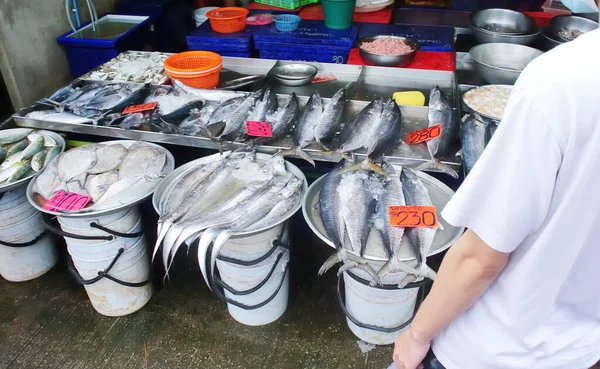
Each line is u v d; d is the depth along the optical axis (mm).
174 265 2771
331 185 1985
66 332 2396
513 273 960
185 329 2408
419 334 1132
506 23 3486
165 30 4027
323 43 3262
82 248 2199
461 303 998
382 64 3006
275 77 2918
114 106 2570
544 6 3965
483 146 2107
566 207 822
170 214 1885
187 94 2678
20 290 2641
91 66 3375
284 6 4070
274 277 2244
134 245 2314
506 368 1056
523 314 990
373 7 3939
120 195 2039
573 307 1015
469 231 923
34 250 2627
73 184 2113
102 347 2320
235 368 2217
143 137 2396
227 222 1829
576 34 3143
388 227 1789
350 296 2168
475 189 868
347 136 2229
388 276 1859
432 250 1737
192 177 2102
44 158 2332
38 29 3209
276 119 2426
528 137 777
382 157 2131
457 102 2479
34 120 2506
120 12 3965
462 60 3166
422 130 2240
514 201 820
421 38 3420
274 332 2383
